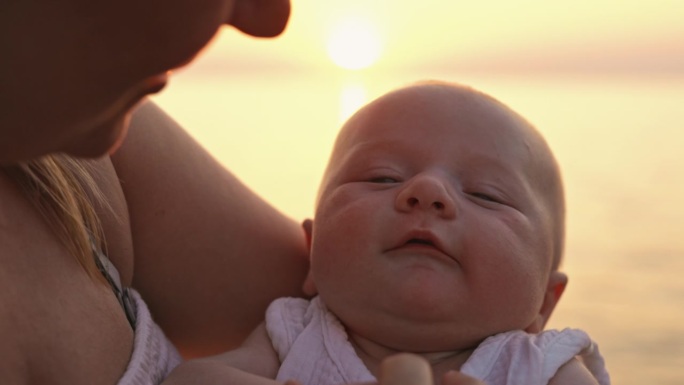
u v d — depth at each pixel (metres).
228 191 1.56
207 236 1.49
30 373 0.90
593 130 17.05
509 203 1.40
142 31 0.61
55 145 0.67
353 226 1.34
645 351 4.43
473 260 1.30
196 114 16.92
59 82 0.62
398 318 1.29
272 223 1.60
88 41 0.61
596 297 5.43
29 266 0.94
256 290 1.53
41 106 0.63
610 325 4.86
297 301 1.46
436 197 1.30
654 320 4.94
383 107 1.50
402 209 1.32
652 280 5.81
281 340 1.35
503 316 1.32
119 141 0.72
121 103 0.67
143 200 1.43
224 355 1.33
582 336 1.30
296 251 1.61
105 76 0.63
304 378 1.29
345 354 1.30
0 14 0.60
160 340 1.19
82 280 1.02
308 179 8.04
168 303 1.46
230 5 0.65
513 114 1.53
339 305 1.35
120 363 1.04
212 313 1.49
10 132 0.64
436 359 1.32
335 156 1.54
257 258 1.54
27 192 0.98
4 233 0.92
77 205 1.08
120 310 1.09
